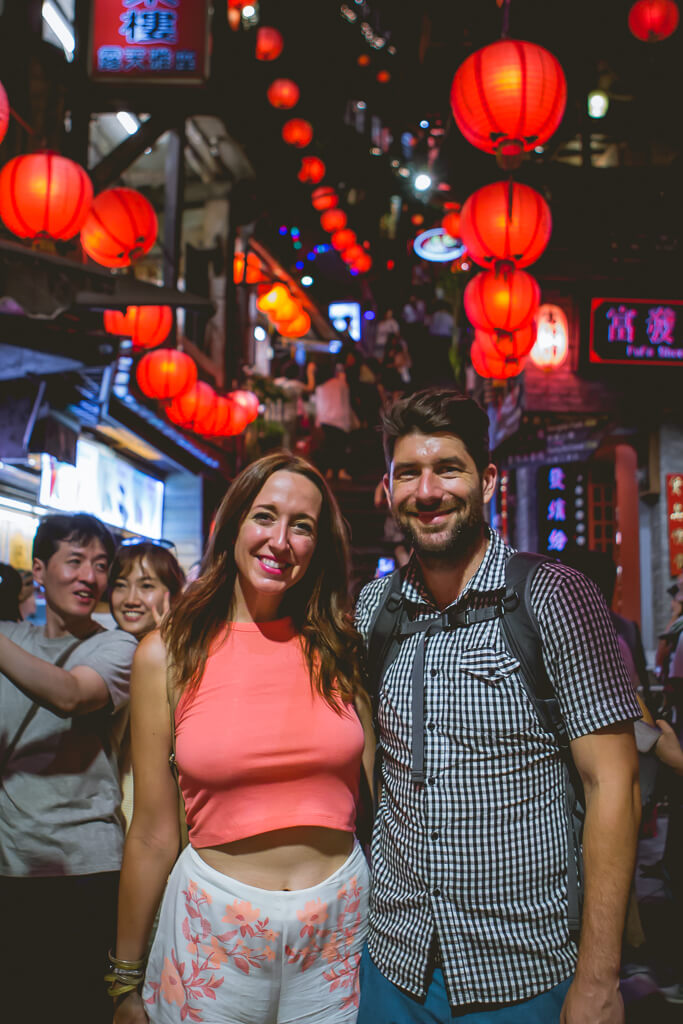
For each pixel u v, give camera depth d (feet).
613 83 35.58
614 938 5.31
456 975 5.69
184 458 35.27
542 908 5.76
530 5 31.76
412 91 46.73
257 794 6.45
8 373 15.78
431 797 5.98
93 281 14.29
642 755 9.15
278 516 6.90
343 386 47.11
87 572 8.69
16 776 8.22
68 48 26.11
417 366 58.75
